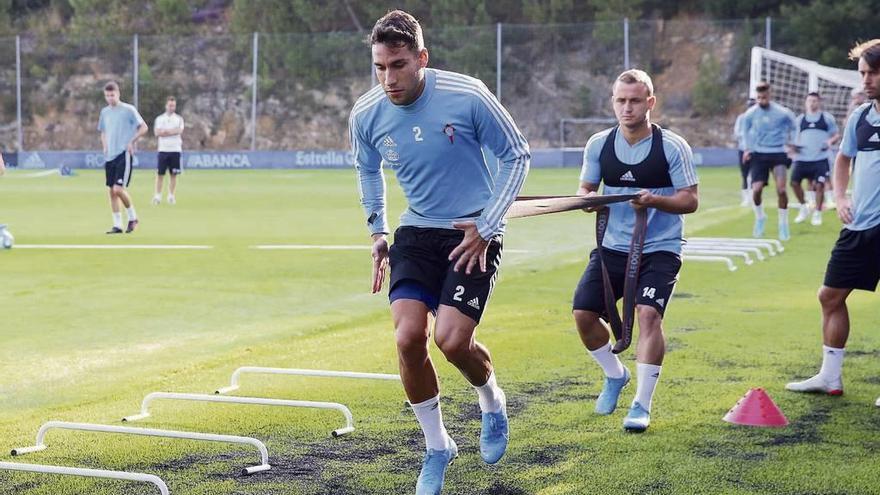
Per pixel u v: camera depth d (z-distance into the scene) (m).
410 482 4.53
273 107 40.78
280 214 18.41
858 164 5.90
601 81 39.25
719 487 4.42
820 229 15.52
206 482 4.53
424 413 4.39
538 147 38.84
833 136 15.83
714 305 9.14
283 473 4.65
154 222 16.92
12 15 44.84
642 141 5.51
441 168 4.41
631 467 4.70
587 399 5.92
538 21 40.78
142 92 41.00
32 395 6.19
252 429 5.37
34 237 14.66
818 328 8.03
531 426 5.38
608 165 5.60
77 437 5.24
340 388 6.25
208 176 31.56
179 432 4.79
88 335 8.03
